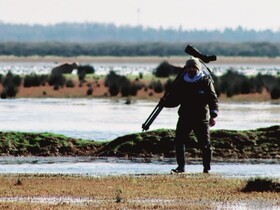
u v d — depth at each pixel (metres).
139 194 52.00
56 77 196.25
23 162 73.31
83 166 70.38
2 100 160.00
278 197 51.00
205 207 47.78
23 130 101.06
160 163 72.69
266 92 178.50
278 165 71.38
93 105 147.25
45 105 146.12
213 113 63.03
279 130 80.75
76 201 49.78
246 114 128.12
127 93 171.75
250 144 79.00
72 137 86.12
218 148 78.38
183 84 63.31
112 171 66.75
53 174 62.91
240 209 47.34
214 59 63.69
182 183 56.34
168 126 106.38
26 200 50.22
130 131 100.12
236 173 65.31
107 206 47.94
